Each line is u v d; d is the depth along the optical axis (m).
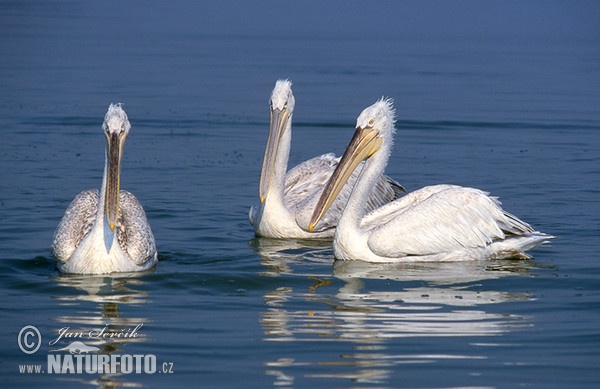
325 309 11.88
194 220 17.00
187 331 10.97
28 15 72.06
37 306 11.85
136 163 21.97
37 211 17.02
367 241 14.45
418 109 30.86
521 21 80.88
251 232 16.55
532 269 13.93
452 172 21.38
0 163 21.36
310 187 17.50
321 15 84.88
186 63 42.56
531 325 11.26
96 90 33.84
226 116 28.91
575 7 99.06
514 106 31.88
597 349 10.44
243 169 21.53
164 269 13.72
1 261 13.85
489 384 9.48
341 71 40.38
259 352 10.29
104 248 13.30
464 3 103.38
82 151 23.02
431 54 49.28
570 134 26.80
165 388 9.33
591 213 17.44
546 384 9.47
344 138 25.86
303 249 15.49
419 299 12.34
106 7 87.62
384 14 87.62
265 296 12.48
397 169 21.73
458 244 14.36
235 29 65.56
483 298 12.39
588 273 13.63
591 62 46.22
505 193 19.17
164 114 29.00
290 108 16.42
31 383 9.48
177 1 102.50
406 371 9.77
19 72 38.53
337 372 9.74
